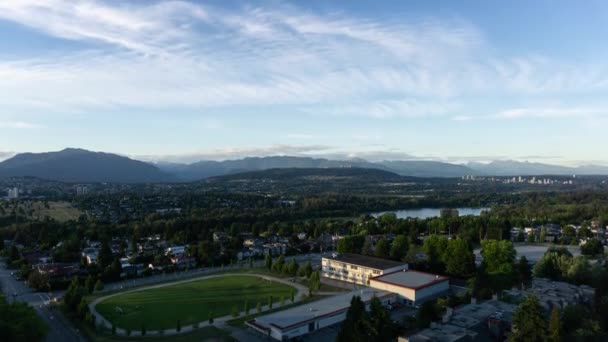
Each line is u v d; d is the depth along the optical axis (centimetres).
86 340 8688
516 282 11300
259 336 8806
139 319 10062
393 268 13125
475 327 7988
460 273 13225
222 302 11406
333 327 9375
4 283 13838
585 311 8419
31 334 7425
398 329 7812
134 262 16325
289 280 13762
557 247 16325
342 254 15188
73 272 14550
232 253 17162
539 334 6900
